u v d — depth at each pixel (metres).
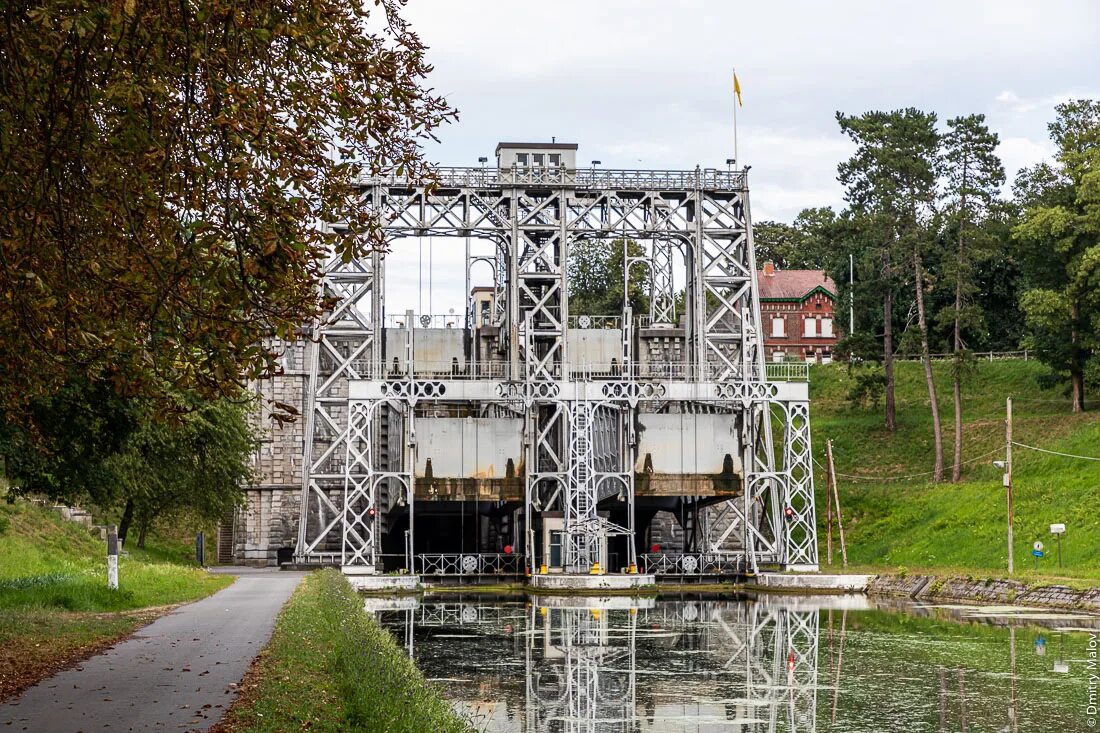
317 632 31.53
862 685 37.97
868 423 109.12
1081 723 31.92
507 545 89.88
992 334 131.12
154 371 21.89
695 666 42.03
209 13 18.56
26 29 18.91
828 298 153.75
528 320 84.81
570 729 31.31
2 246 19.61
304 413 96.25
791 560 84.38
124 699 21.44
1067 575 66.88
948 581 70.56
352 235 21.66
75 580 44.78
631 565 80.62
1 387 23.86
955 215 99.31
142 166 19.80
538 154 95.31
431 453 82.81
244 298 20.00
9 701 21.30
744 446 84.12
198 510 74.44
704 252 89.12
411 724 19.97
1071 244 94.12
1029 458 91.88
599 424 91.75
